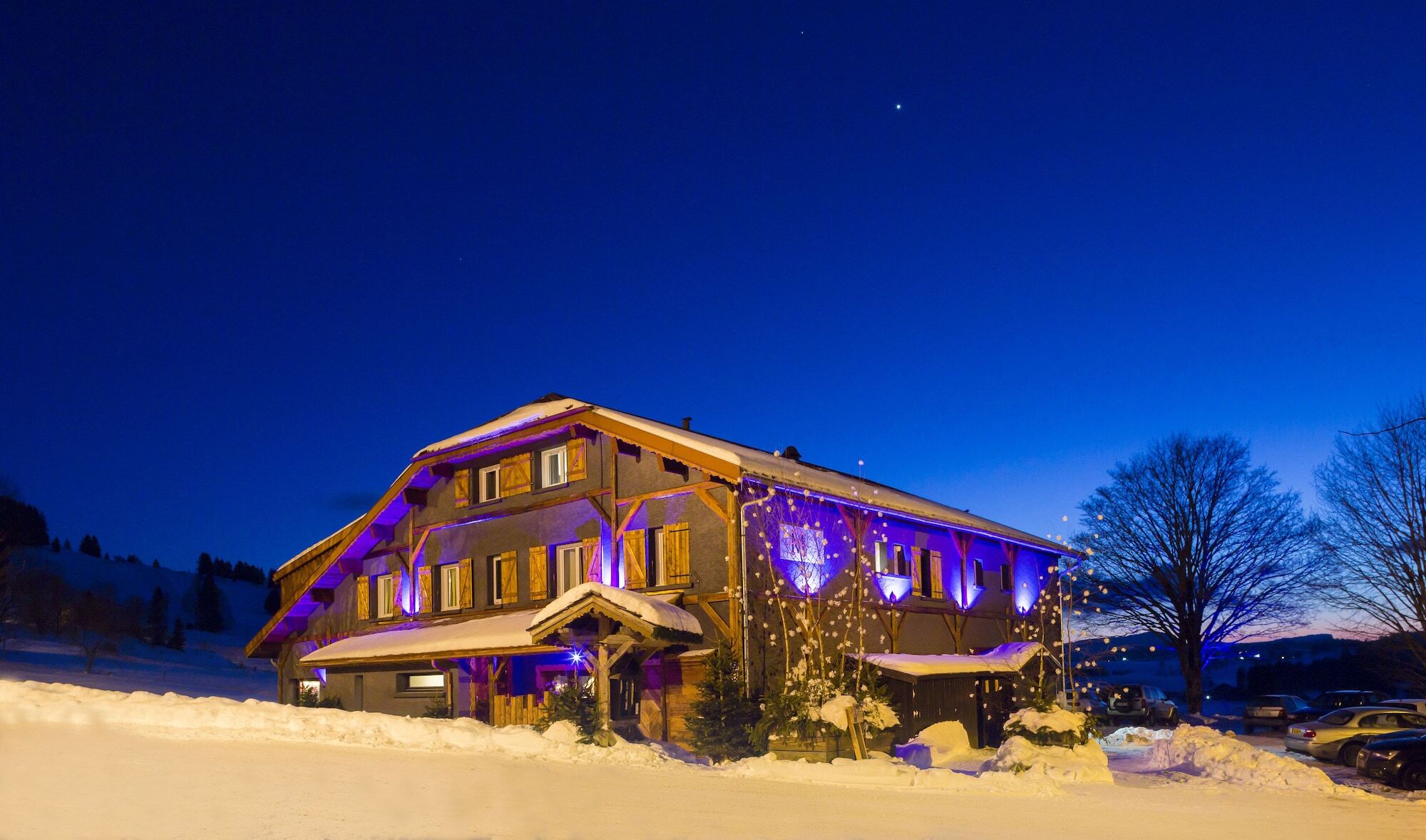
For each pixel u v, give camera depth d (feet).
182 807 35.24
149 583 450.71
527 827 35.01
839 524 83.05
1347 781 65.10
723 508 74.79
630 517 80.74
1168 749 75.10
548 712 69.05
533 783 45.85
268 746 52.65
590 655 67.87
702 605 74.64
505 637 80.07
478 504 94.27
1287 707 108.47
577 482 85.71
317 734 57.16
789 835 35.58
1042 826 39.70
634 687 77.56
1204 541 134.00
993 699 86.58
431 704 92.07
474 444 92.63
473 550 93.71
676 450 76.54
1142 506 137.69
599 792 44.50
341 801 38.09
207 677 180.55
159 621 268.62
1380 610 99.96
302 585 110.01
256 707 60.85
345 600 106.42
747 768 55.98
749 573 73.61
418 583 98.27
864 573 83.87
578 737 62.03
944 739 74.69
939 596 93.97
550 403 91.71
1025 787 50.31
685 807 41.42
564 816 37.86
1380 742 62.23
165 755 47.11
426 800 39.45
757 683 72.02
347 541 103.35
